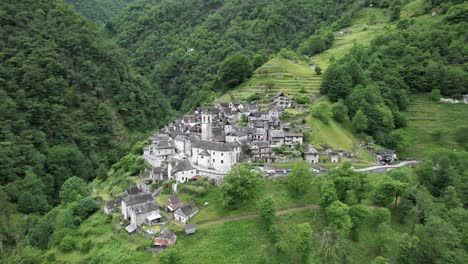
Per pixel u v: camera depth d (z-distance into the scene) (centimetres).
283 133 14475
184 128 17088
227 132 15125
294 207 10794
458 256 8838
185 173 11900
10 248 12725
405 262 9125
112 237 10100
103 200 13038
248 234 9594
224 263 8806
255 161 13225
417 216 10750
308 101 19650
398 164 15425
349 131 17762
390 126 18888
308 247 8831
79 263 9756
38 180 16062
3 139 17162
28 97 19738
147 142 18212
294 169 11300
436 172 13275
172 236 9188
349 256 9319
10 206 14475
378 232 10138
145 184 12725
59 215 12269
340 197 10800
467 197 12225
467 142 18275
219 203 10669
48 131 19562
